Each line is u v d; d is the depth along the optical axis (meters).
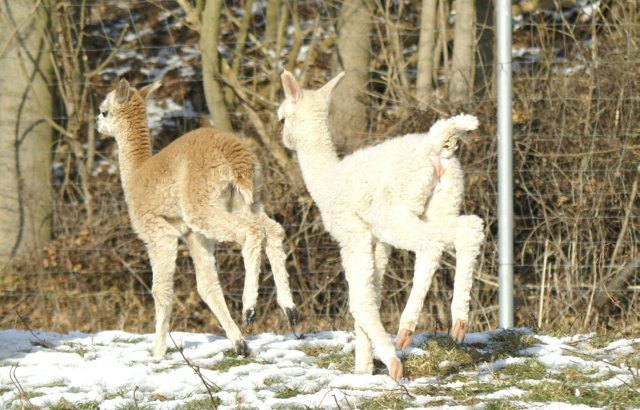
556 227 30.58
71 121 39.34
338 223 18.95
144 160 25.12
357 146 32.50
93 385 20.12
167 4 50.78
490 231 31.19
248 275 22.23
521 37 40.22
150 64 49.38
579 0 40.38
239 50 39.97
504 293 26.83
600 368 19.75
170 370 21.69
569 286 29.59
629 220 29.89
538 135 30.47
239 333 23.19
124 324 33.16
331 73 37.25
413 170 17.91
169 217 23.86
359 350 20.03
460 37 34.06
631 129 29.86
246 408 17.27
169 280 23.73
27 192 36.66
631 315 28.44
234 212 23.89
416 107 32.12
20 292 34.12
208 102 37.91
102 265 34.19
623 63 30.14
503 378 19.27
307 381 19.78
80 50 44.59
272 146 33.38
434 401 17.25
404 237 17.72
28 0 38.50
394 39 36.16
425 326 30.88
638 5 34.00
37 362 22.88
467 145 30.64
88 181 37.59
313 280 32.44
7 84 37.66
